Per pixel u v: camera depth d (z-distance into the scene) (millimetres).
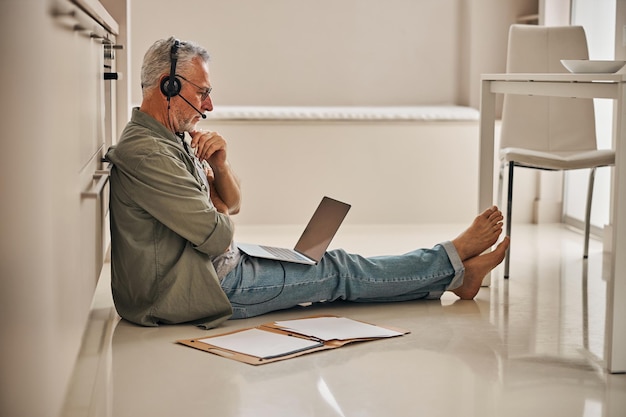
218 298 2594
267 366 2246
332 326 2604
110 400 1989
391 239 4328
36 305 1531
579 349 2459
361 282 2832
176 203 2508
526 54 3873
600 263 3723
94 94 2518
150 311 2586
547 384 2152
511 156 3428
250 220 4711
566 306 2963
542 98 3844
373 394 2053
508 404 2008
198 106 2678
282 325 2607
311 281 2768
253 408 1949
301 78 5340
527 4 5172
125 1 3770
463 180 4820
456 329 2648
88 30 2324
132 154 2557
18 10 1455
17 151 1496
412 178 4781
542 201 4895
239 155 4668
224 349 2373
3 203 1511
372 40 5363
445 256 2930
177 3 5195
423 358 2344
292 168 4703
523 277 3426
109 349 2381
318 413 1924
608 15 4387
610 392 2104
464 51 5332
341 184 4746
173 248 2598
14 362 1546
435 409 1963
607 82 2322
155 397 2016
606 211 4336
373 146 4742
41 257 1550
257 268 2711
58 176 1717
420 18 5379
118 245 2609
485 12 5152
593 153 3492
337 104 5379
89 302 2281
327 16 5316
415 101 5430
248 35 5273
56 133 1696
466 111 4852
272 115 4648
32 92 1493
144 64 2658
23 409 1554
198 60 2662
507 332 2623
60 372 1723
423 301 2994
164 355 2332
